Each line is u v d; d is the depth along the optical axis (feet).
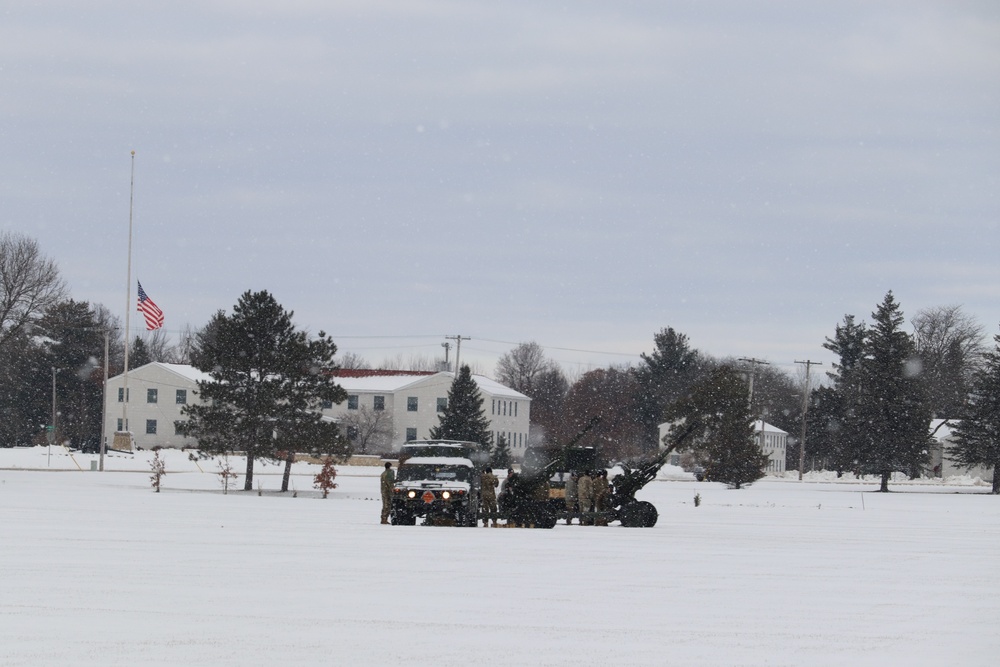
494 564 265.34
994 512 640.17
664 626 179.52
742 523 469.98
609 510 437.58
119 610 183.83
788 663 151.84
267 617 179.83
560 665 147.43
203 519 403.75
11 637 159.53
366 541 323.57
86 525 359.87
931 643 169.17
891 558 309.63
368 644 158.71
